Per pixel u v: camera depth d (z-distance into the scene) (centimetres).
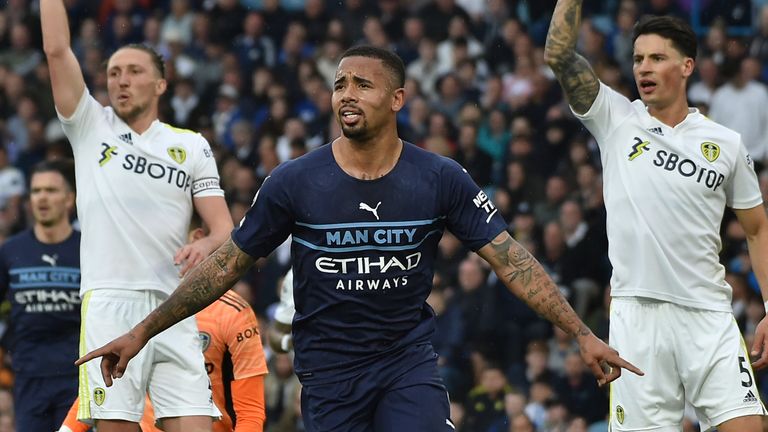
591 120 2327
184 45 5847
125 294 2306
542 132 4875
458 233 1994
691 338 2275
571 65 2302
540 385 4031
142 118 2370
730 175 2300
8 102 5847
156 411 2338
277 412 4059
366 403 1991
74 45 6119
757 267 2348
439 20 5562
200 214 2398
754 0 5544
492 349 4197
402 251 1956
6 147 5753
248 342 2511
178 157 2359
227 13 5934
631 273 2295
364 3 5784
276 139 5272
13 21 6181
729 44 5203
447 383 4144
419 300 1994
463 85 5272
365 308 1967
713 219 2288
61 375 2941
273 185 1955
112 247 2312
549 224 4375
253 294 4569
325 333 1984
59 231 2958
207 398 2362
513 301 4212
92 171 2331
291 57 5675
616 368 1895
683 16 5481
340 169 1955
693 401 2298
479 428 4028
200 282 1962
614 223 2311
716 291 2289
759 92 4941
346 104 1927
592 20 5575
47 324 2947
